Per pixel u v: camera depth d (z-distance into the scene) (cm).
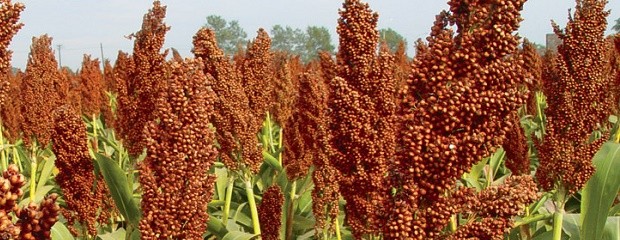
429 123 343
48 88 1262
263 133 1414
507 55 337
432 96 343
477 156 347
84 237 740
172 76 442
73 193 725
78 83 2316
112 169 668
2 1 574
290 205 852
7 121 1422
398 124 361
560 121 666
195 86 441
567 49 697
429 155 345
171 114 437
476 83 336
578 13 707
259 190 1155
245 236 662
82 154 716
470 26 336
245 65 1058
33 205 276
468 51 334
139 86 841
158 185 442
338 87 516
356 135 514
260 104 1062
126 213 684
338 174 535
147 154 442
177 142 435
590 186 552
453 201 364
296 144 1006
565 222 690
